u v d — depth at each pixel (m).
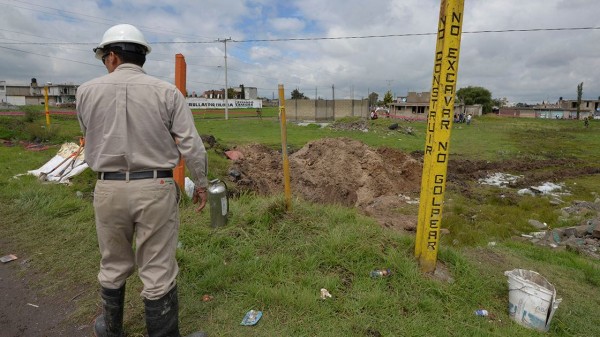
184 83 5.72
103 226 2.59
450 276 4.21
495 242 7.11
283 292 3.49
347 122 38.34
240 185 9.95
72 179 7.29
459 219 8.98
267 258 4.13
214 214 4.41
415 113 73.50
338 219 5.06
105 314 2.78
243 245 4.37
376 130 33.25
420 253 4.19
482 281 4.21
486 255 5.58
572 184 15.17
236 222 4.78
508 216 9.66
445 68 3.73
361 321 3.24
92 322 3.24
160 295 2.61
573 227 8.28
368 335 3.10
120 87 2.47
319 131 32.12
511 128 47.28
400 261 4.11
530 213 10.22
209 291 3.61
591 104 110.44
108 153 2.46
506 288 4.20
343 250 4.23
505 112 108.12
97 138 2.51
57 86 82.00
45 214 5.50
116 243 2.65
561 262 5.82
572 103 113.50
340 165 12.47
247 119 48.94
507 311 3.88
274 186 11.33
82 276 3.92
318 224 4.80
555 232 8.10
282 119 4.85
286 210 5.04
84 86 2.55
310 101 55.81
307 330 3.11
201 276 3.85
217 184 4.41
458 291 3.91
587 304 4.42
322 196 11.14
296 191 11.35
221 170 10.84
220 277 3.74
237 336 3.01
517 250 6.23
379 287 3.73
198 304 3.40
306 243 4.37
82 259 4.25
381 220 8.30
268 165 12.74
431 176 3.94
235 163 12.12
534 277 3.98
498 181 15.41
